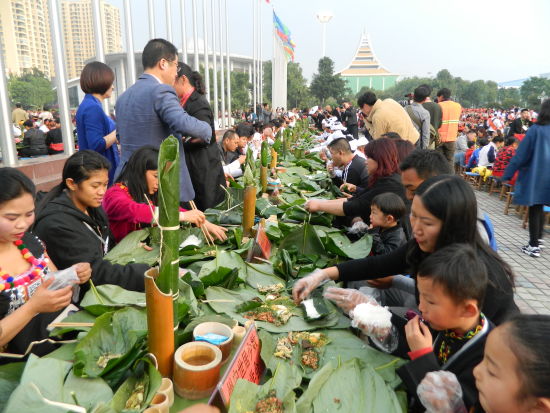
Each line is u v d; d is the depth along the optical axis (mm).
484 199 9492
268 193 4219
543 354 933
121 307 1688
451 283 1284
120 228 2766
